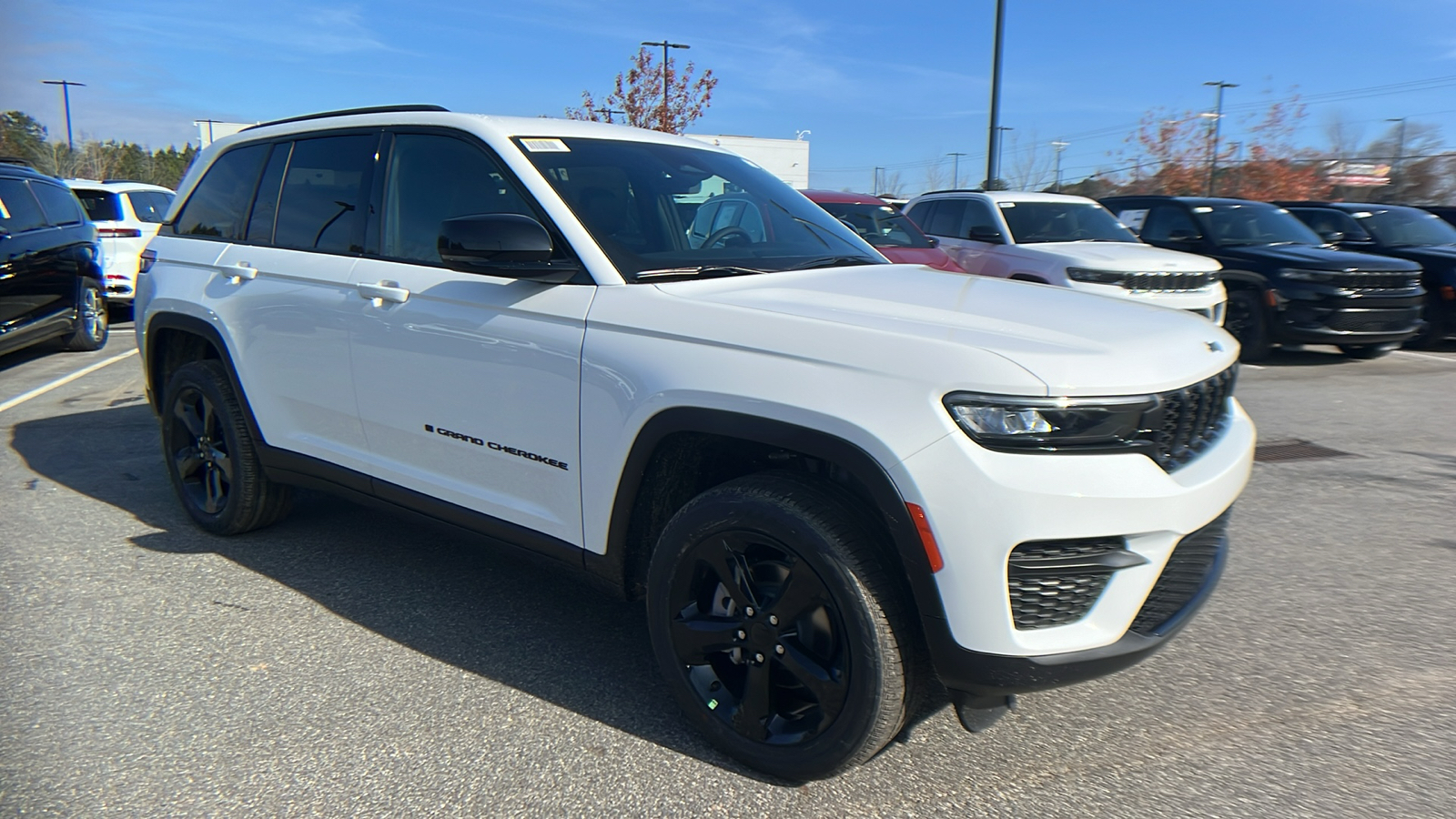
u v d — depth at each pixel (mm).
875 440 2275
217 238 4340
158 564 4137
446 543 4445
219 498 4406
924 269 3424
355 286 3535
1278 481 5555
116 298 12430
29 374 8906
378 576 4031
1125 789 2557
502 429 3098
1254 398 8148
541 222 3104
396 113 3725
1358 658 3334
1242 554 4371
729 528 2555
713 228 3387
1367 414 7461
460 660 3291
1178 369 2449
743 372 2498
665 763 2680
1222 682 3166
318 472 3836
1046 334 2469
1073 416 2238
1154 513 2307
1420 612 3729
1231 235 10398
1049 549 2258
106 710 2930
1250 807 2475
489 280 3143
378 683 3115
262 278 3947
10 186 9086
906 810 2469
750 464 2900
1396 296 9555
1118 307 2891
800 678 2504
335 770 2627
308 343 3740
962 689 2383
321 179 3910
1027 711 2975
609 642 3449
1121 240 10000
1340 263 9445
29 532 4520
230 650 3344
